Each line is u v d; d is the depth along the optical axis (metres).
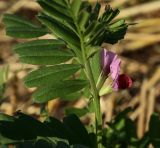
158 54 0.44
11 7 0.49
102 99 0.36
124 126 0.24
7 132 0.18
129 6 0.48
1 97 0.23
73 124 0.19
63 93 0.18
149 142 0.24
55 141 0.18
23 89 0.38
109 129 0.24
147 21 0.46
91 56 0.18
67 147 0.17
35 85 0.18
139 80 0.41
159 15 0.47
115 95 0.37
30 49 0.18
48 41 0.18
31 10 0.48
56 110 0.36
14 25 0.18
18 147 0.17
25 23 0.19
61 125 0.19
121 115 0.24
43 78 0.18
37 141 0.17
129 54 0.44
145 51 0.44
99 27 0.17
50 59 0.18
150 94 0.39
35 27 0.18
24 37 0.18
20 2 0.48
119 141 0.24
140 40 0.45
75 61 0.19
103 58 0.18
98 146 0.19
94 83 0.18
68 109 0.23
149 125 0.24
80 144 0.18
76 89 0.18
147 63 0.43
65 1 0.18
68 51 0.18
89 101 0.19
